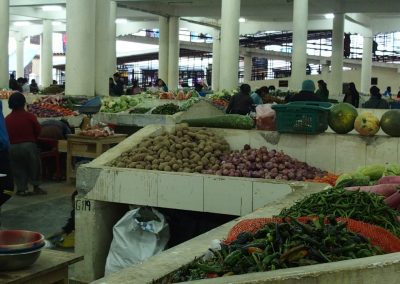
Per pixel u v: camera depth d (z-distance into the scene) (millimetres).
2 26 19328
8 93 14547
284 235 2342
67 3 13945
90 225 5270
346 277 1665
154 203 5070
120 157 5621
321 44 40500
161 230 5016
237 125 6250
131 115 10578
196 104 10867
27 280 2723
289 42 39688
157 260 2588
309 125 5719
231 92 14414
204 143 5785
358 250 2266
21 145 8312
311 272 1672
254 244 2322
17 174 8445
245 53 41562
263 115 6219
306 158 5828
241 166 5387
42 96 14297
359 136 5637
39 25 36312
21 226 6652
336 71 24922
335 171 5727
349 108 5762
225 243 2568
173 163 5391
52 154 9719
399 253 1819
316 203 3074
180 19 30172
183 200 4973
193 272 2307
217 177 4855
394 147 5496
